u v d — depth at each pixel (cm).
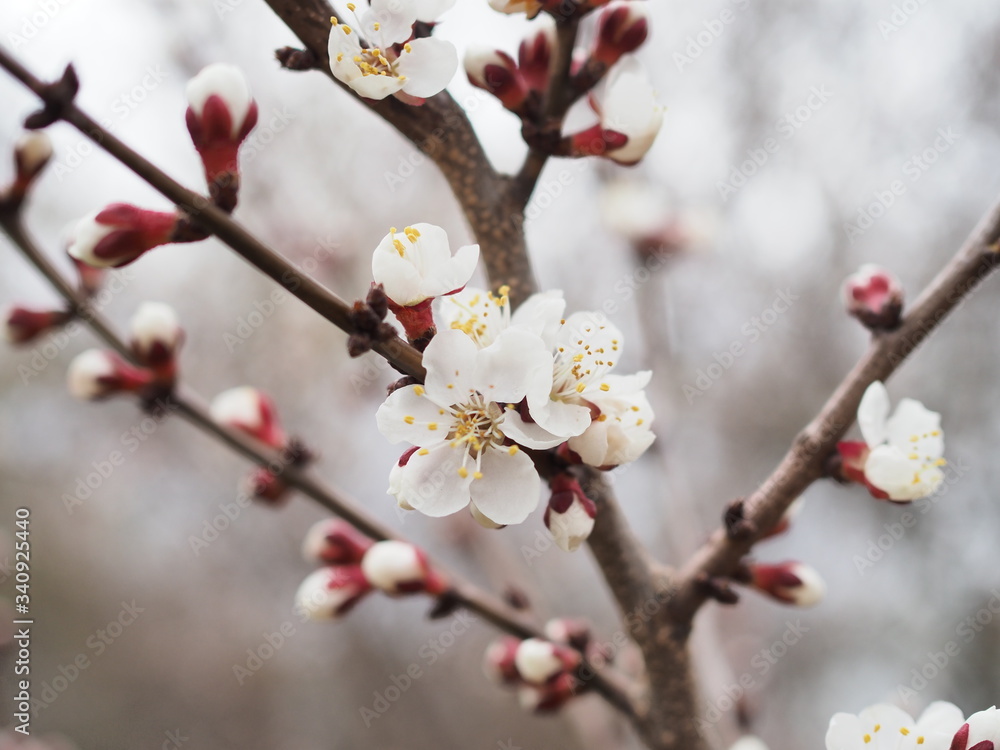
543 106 31
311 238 63
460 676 122
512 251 31
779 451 97
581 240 72
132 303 88
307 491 36
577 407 28
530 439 27
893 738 28
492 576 50
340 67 28
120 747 118
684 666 31
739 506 31
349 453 74
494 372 27
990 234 31
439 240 28
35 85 27
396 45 29
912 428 32
